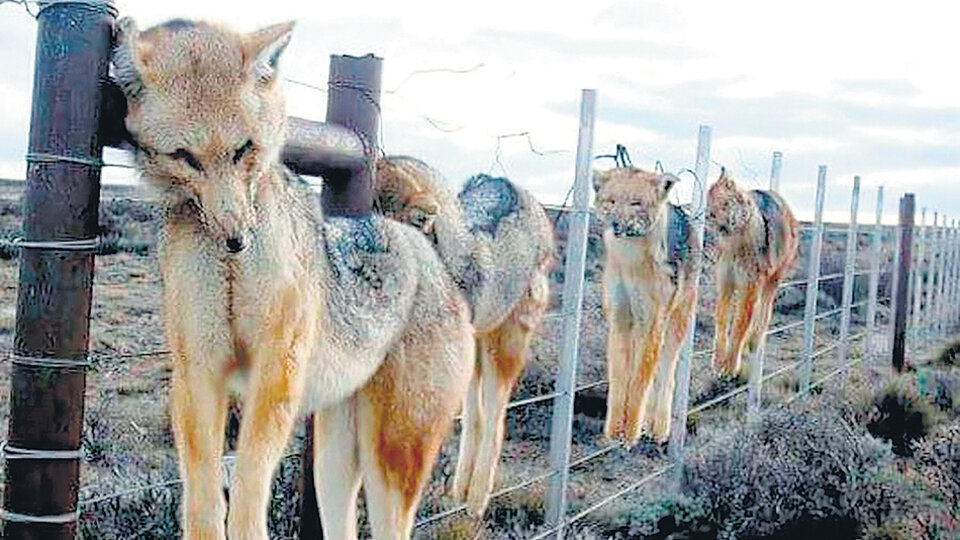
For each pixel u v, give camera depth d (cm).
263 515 317
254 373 316
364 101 454
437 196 482
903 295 1650
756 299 943
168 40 296
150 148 295
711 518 797
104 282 1156
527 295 558
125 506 624
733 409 1151
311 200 346
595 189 666
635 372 670
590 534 727
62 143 303
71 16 300
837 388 1267
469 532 669
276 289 314
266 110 300
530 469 902
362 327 365
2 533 312
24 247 306
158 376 980
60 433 309
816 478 800
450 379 410
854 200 1430
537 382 1098
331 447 416
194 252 306
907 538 747
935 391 1264
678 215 709
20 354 307
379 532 404
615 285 667
